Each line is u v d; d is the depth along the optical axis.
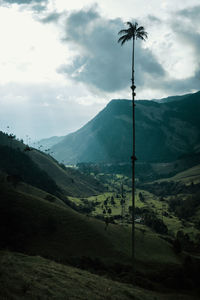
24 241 74.06
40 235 81.62
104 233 101.12
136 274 60.44
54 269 27.00
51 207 105.00
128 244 100.88
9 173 177.00
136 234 119.38
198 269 78.31
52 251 73.44
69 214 105.38
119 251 88.62
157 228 177.25
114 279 46.09
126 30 35.78
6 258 25.53
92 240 90.50
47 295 16.84
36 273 22.36
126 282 45.19
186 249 141.50
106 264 68.00
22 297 14.97
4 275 18.08
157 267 82.44
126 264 76.62
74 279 24.50
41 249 72.62
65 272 27.06
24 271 21.67
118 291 25.84
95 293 22.03
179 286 58.09
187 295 51.22
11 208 89.19
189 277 69.88
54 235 84.81
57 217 97.81
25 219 86.06
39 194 150.50
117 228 118.38
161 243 115.75
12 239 72.19
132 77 37.22
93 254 80.62
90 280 26.69
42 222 89.12
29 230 80.81
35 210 95.06
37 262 29.62
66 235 87.88
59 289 19.27
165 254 102.06
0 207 87.56
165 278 63.94
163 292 48.88
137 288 36.81
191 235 178.00
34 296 15.75
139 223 197.25
